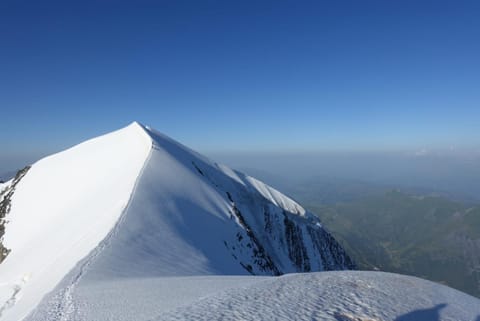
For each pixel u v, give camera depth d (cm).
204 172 7406
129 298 1367
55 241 3784
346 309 990
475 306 1240
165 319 841
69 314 1238
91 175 6172
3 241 5538
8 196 7531
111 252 2367
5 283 3175
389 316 973
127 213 3275
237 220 5375
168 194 4366
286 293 1113
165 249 2880
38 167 8188
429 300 1209
